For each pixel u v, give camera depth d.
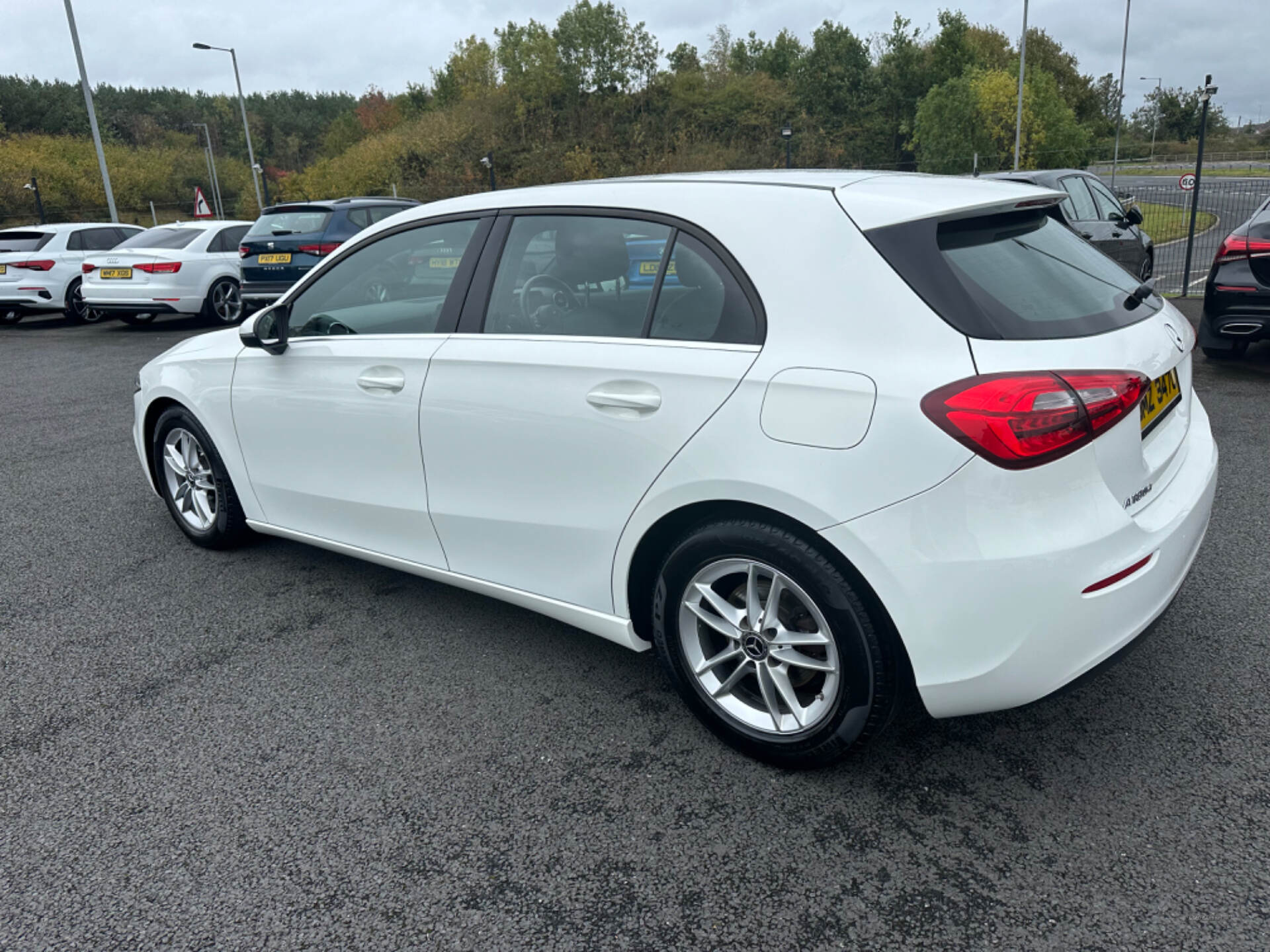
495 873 2.10
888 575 2.03
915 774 2.39
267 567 4.00
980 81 44.56
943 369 1.98
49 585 3.87
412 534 3.13
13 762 2.60
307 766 2.53
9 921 1.99
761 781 2.39
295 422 3.38
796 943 1.86
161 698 2.93
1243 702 2.62
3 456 6.11
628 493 2.45
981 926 1.88
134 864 2.16
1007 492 1.93
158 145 91.31
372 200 11.81
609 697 2.85
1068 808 2.22
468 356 2.77
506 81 58.44
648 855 2.13
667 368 2.33
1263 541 3.73
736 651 2.42
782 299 2.20
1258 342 8.07
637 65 61.47
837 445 2.05
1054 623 1.98
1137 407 2.12
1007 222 2.38
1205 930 1.83
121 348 11.46
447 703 2.84
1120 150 67.94
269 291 11.50
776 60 81.31
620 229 2.54
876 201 2.21
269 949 1.89
